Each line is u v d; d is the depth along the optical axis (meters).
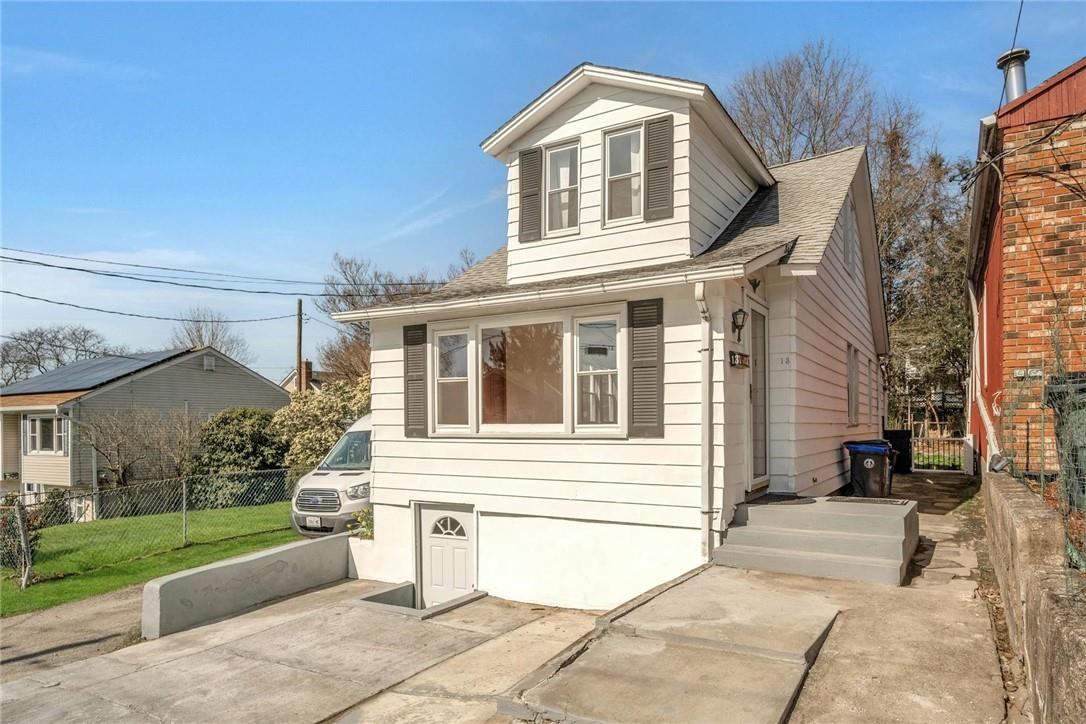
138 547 11.94
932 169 27.05
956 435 27.42
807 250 8.23
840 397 11.53
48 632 7.89
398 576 10.03
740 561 7.04
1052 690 2.84
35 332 51.38
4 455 27.22
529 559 8.73
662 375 7.81
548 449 8.62
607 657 4.78
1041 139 7.06
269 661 6.48
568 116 9.38
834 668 4.48
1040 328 7.04
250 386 29.06
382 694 5.52
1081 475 3.69
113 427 22.12
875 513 6.92
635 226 8.78
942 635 4.94
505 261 12.07
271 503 17.94
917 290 27.58
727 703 4.00
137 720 5.27
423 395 9.84
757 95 29.59
